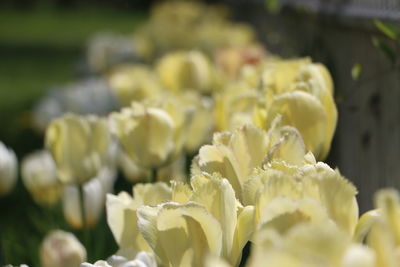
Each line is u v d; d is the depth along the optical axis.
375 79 3.04
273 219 0.97
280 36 5.64
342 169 3.47
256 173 1.27
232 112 2.18
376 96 3.04
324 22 3.82
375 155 3.07
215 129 2.35
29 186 3.54
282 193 1.05
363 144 3.20
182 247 1.14
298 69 2.20
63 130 2.24
